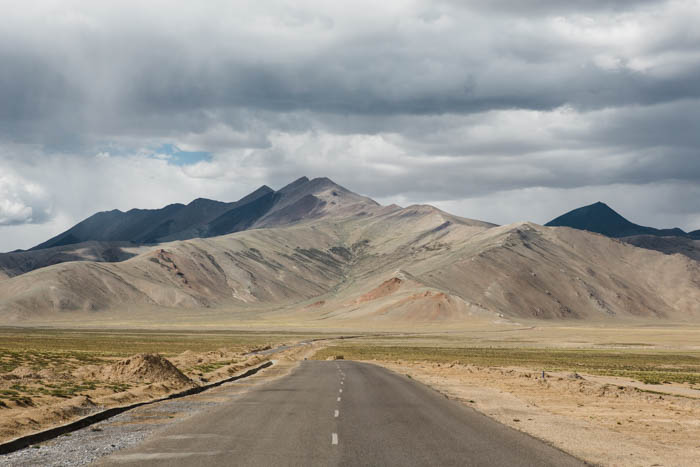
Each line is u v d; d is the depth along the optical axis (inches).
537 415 1019.9
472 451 644.7
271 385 1531.7
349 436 734.5
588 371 2741.1
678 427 958.4
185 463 567.5
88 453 616.1
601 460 625.9
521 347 5423.2
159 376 1646.2
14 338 5285.4
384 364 2817.4
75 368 2207.2
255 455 608.1
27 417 801.6
